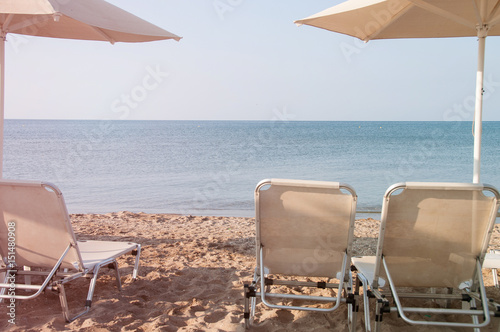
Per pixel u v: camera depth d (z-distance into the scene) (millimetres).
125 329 2764
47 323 2795
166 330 2760
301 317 3061
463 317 3074
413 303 3340
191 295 3492
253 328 2838
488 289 3613
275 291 3627
